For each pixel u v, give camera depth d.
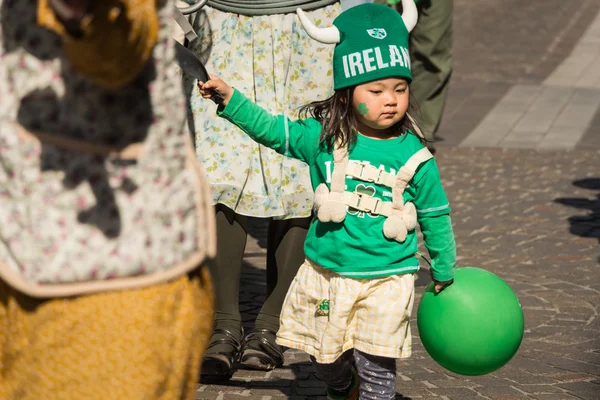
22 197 3.56
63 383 3.55
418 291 9.72
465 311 5.81
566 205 13.59
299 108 7.52
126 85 3.56
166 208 3.70
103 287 3.59
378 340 5.71
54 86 3.53
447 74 15.41
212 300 4.03
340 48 5.76
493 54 25.64
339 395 6.33
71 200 3.56
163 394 3.71
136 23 3.30
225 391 7.09
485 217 12.95
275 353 7.54
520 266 10.79
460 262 10.95
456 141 17.83
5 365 3.71
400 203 5.76
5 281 3.59
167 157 3.70
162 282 3.69
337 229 5.77
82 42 3.23
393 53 5.69
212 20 7.56
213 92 5.71
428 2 14.97
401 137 5.88
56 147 3.55
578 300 9.54
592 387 7.24
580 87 22.39
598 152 16.98
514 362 7.78
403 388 7.19
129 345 3.56
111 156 3.59
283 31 7.46
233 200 7.49
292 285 6.07
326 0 7.48
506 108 20.45
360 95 5.68
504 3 31.91
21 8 3.52
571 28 28.58
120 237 3.61
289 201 7.54
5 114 3.55
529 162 16.25
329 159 5.83
